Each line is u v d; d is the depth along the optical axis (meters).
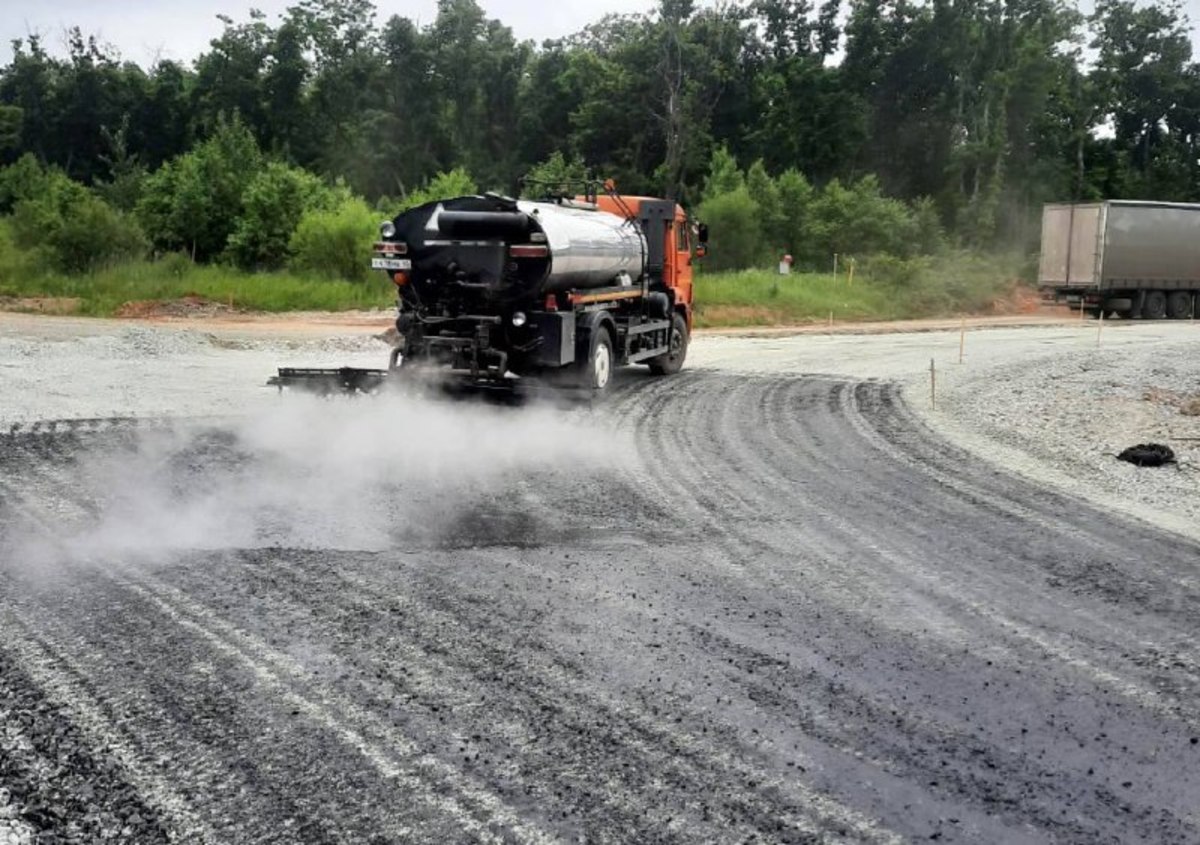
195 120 68.12
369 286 31.22
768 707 4.83
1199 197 70.88
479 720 4.62
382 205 40.03
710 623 5.90
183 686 4.88
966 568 7.08
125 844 3.62
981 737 4.59
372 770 4.16
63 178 35.56
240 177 38.38
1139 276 35.62
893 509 8.72
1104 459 11.19
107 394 13.05
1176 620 6.15
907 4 68.00
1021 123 65.38
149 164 68.94
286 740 4.38
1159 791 4.15
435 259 12.99
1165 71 72.06
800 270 46.56
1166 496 9.54
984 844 3.75
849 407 14.30
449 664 5.23
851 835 3.78
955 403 14.78
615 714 4.72
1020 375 17.62
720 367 19.02
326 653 5.32
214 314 26.42
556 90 70.19
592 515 8.19
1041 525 8.31
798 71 65.25
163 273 31.14
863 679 5.18
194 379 14.81
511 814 3.87
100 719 4.52
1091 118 68.19
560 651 5.43
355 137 66.62
